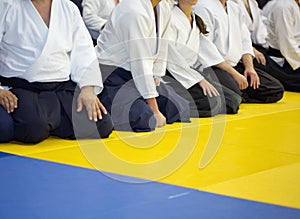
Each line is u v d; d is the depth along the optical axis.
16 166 3.84
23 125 4.57
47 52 4.77
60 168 3.81
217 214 2.98
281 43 9.11
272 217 2.98
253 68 7.59
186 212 3.00
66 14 4.94
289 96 8.71
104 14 6.79
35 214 2.90
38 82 4.80
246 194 3.38
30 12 4.81
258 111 6.91
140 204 3.11
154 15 5.30
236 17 7.34
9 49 4.80
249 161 4.24
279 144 4.91
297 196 3.40
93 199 3.17
